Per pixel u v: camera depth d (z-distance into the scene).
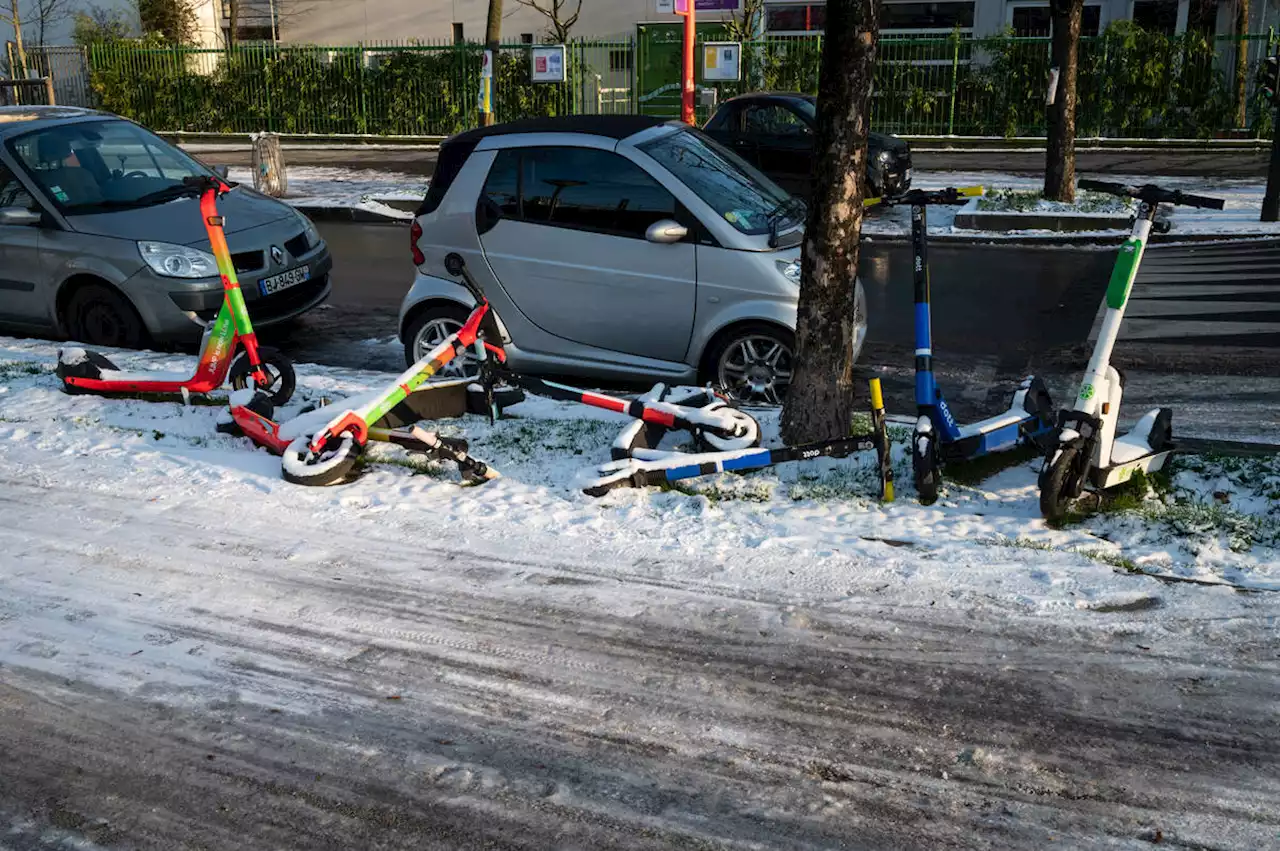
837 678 4.24
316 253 10.21
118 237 9.37
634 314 7.72
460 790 3.66
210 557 5.32
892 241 14.72
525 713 4.07
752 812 3.52
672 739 3.90
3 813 3.60
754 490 5.91
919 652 4.39
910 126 24.69
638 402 6.29
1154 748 3.79
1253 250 13.48
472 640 4.56
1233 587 4.75
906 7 27.34
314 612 4.80
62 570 5.21
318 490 6.04
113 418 7.31
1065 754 3.78
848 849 3.36
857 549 5.19
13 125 10.08
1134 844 3.36
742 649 4.45
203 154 26.66
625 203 7.65
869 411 7.82
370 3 31.20
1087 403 5.33
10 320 9.89
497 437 6.80
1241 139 22.83
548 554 5.27
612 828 3.47
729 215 7.54
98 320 9.62
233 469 6.34
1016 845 3.36
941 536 5.30
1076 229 14.69
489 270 8.02
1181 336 9.70
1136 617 4.56
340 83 28.41
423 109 27.86
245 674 4.35
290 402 7.56
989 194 16.16
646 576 5.04
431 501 5.87
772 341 7.49
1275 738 3.83
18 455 6.68
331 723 4.03
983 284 12.07
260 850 3.41
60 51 31.16
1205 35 23.48
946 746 3.83
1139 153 22.38
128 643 4.57
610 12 28.94
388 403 6.28
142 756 3.87
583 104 26.56
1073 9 15.09
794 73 24.91
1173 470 5.88
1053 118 15.60
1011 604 4.69
